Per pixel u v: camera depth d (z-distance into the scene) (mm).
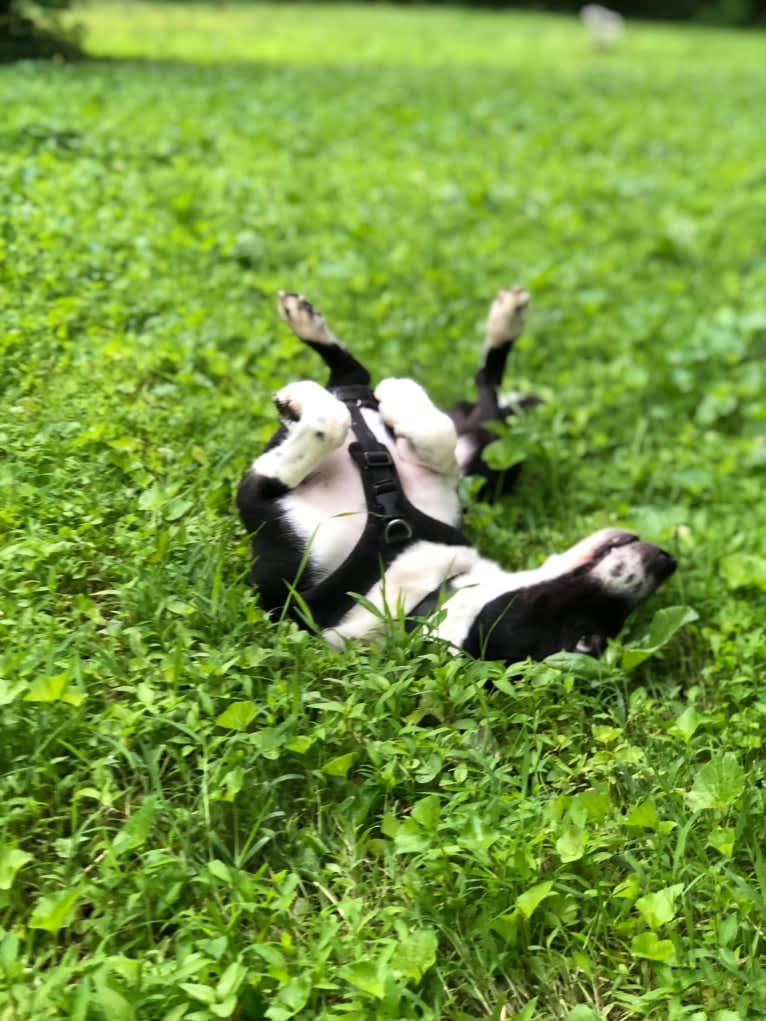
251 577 1258
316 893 1071
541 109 3998
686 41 8031
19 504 1239
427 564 1258
